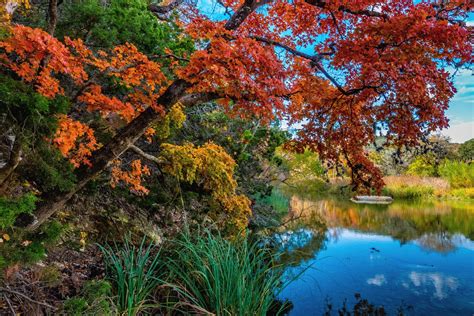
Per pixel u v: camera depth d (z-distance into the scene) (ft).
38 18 13.60
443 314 15.71
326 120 16.02
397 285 19.03
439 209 46.85
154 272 13.28
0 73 7.89
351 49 11.63
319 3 13.92
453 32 9.82
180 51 15.87
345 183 65.16
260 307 12.22
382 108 14.12
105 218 15.21
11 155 8.24
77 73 8.71
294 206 47.03
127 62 10.79
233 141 24.08
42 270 10.10
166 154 15.29
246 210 18.81
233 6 16.99
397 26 10.34
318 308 15.92
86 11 12.57
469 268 22.02
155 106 10.85
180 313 12.30
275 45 13.08
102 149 11.16
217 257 12.95
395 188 59.93
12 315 8.21
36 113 7.57
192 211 19.27
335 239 29.17
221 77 9.05
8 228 8.29
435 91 12.83
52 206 10.25
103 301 9.64
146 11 15.07
